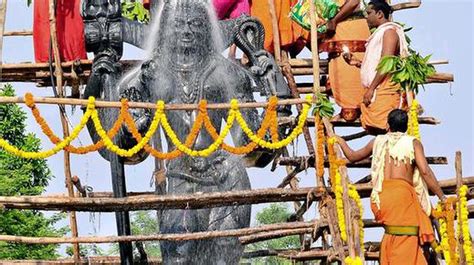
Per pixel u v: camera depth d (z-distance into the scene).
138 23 11.38
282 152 11.70
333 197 10.68
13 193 24.17
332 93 11.71
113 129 10.30
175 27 11.11
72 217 11.85
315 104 10.68
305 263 12.31
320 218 10.61
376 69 10.94
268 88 11.31
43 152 10.19
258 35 11.57
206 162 10.73
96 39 11.20
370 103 11.06
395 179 9.72
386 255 9.63
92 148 10.27
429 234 9.57
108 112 11.02
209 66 11.09
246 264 11.49
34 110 10.14
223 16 12.41
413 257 9.55
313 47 11.09
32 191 24.61
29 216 24.22
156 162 10.93
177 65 11.00
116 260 12.79
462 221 9.93
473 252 10.29
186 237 10.17
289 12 12.34
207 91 10.95
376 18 11.35
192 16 11.16
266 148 10.88
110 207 10.38
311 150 11.26
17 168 25.23
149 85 10.93
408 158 9.73
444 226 9.89
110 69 11.10
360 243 10.05
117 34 11.17
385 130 11.07
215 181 10.73
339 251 10.30
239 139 11.07
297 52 12.58
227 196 10.32
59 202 10.24
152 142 10.88
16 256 23.16
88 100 10.23
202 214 10.77
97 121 10.24
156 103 10.79
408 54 11.16
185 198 10.27
